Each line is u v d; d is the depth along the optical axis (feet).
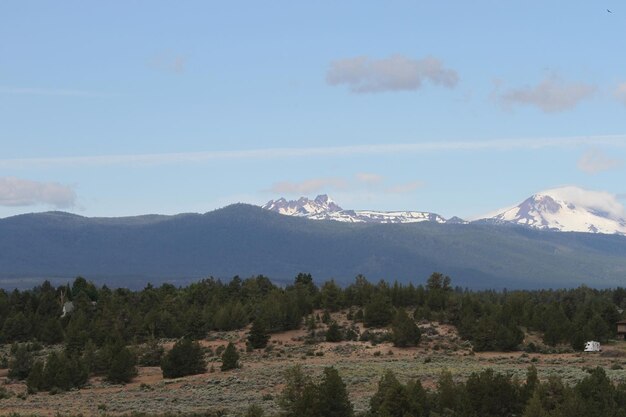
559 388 544.21
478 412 533.14
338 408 548.31
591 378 547.49
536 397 499.10
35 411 638.12
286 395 568.41
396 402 527.81
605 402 521.65
